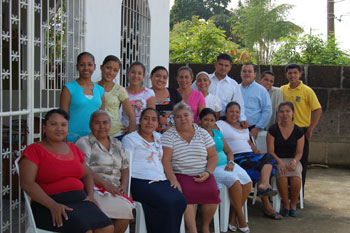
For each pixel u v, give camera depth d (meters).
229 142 4.82
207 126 4.39
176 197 3.59
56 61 3.99
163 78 4.44
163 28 6.16
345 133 7.86
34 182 2.87
